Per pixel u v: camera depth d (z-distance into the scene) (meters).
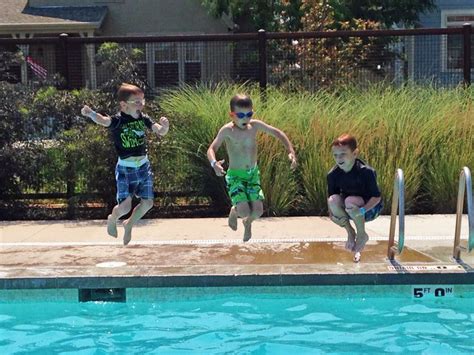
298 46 11.70
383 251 6.73
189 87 10.80
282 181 9.41
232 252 6.85
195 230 8.29
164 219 9.30
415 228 8.21
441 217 9.05
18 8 24.47
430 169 9.70
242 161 6.29
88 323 5.39
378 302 5.79
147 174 6.42
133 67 10.61
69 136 9.65
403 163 9.49
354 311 5.55
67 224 8.98
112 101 9.91
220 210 9.88
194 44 11.98
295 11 19.39
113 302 5.91
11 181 9.99
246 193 6.30
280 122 9.52
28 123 9.80
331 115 9.76
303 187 9.65
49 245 7.44
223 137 6.22
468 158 9.50
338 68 11.53
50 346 4.87
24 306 5.84
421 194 9.77
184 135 9.67
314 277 5.85
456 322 5.25
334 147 5.89
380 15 20.88
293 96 10.48
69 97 9.89
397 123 9.70
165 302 5.89
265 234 7.94
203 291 5.91
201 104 10.05
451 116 9.84
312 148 9.51
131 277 5.89
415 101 10.34
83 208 10.04
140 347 4.83
